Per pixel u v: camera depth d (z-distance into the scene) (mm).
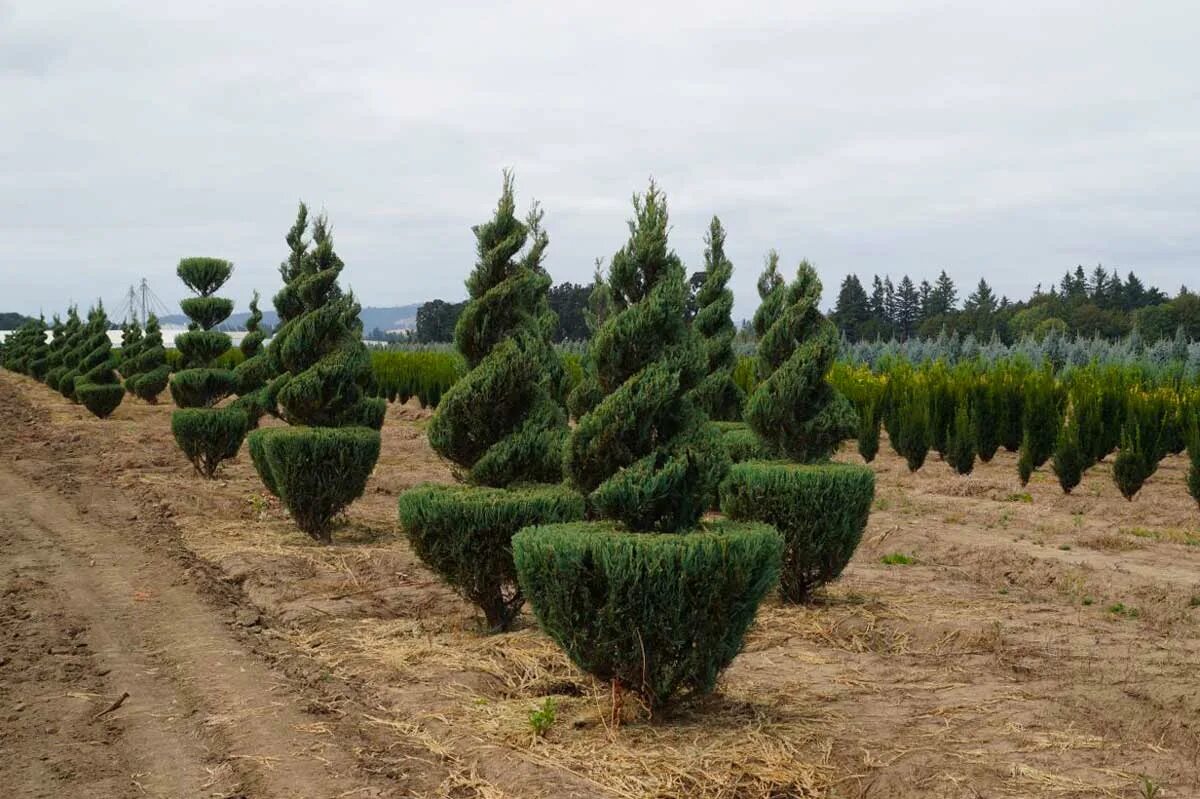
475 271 8562
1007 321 76188
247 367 21578
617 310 6488
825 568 8789
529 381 8164
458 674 6723
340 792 4895
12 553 11516
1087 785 4812
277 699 6379
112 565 10883
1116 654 7375
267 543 11781
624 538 5445
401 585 9703
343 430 11750
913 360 38594
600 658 5531
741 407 13961
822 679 6777
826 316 9891
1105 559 10992
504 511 7414
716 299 14375
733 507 8969
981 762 5102
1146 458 15617
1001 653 7406
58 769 5281
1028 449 17172
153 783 5102
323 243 12969
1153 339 55344
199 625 8391
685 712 5996
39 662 7309
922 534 12461
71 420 29094
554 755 5285
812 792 4836
